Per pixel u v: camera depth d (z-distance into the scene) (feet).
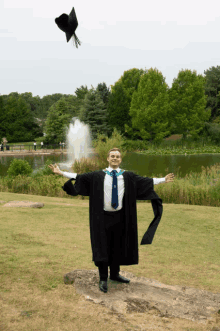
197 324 9.05
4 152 144.46
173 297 10.90
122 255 11.10
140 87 177.17
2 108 245.86
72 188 10.59
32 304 9.66
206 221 27.86
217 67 247.50
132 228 11.02
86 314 9.22
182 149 154.51
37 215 25.98
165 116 170.81
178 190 42.29
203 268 15.98
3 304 9.52
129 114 181.47
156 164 98.73
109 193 10.61
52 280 11.73
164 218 28.73
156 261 16.87
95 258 10.61
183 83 178.29
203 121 176.76
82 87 289.12
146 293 11.04
